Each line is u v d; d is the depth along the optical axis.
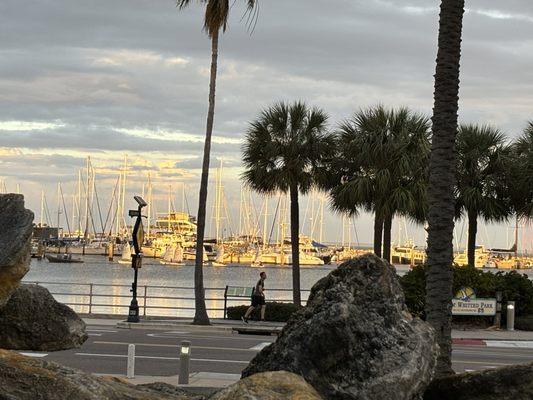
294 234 35.91
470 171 39.28
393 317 7.86
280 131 36.09
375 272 8.10
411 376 7.47
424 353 7.72
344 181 37.31
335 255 139.62
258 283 32.44
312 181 36.56
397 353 7.60
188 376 16.34
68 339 8.88
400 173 35.84
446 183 13.24
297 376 6.97
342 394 7.38
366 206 37.62
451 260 13.18
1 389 6.80
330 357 7.56
